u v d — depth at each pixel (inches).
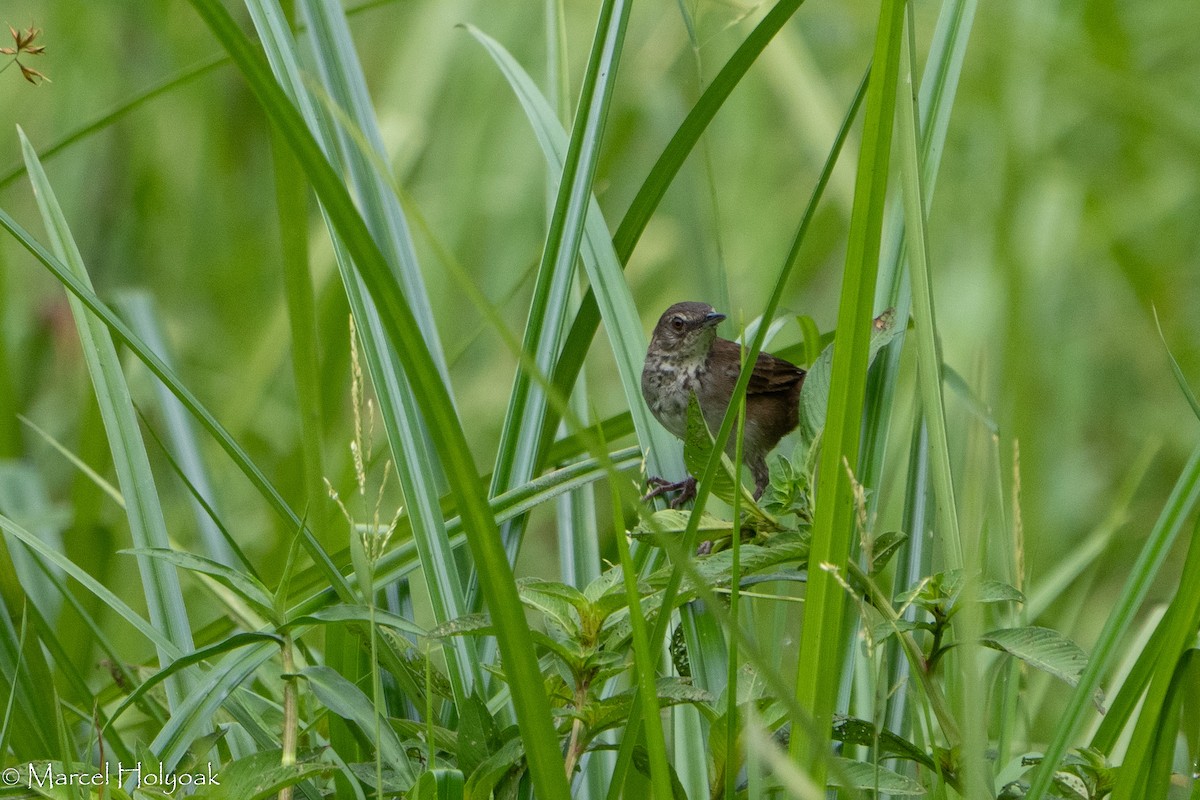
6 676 217.9
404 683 191.0
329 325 391.5
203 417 188.4
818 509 141.3
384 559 223.8
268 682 247.1
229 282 502.3
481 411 478.3
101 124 299.7
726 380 387.2
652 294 520.1
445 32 516.7
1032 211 461.1
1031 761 184.1
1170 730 162.4
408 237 244.2
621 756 154.4
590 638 177.5
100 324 234.7
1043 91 471.8
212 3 111.2
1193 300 481.1
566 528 250.5
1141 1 530.3
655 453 289.9
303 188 254.8
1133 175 503.2
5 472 335.6
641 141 546.3
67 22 519.8
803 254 522.0
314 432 261.1
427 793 157.6
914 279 173.2
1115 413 458.3
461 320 500.7
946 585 176.6
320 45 247.9
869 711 215.2
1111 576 392.2
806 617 142.6
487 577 126.3
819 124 470.0
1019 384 376.2
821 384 196.9
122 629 343.6
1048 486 409.7
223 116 530.3
